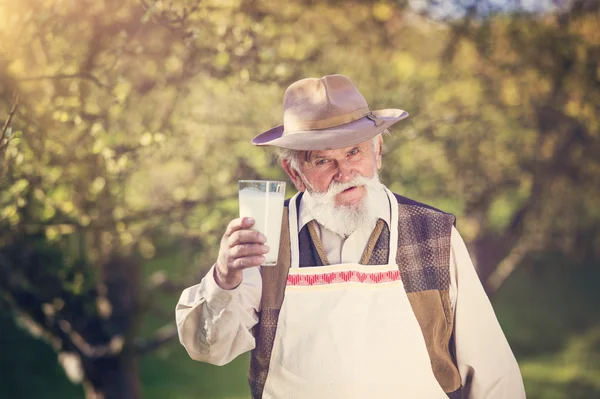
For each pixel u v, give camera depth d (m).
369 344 2.24
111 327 5.20
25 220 3.98
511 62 5.64
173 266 7.54
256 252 1.92
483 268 6.59
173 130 4.23
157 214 4.32
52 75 3.45
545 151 6.17
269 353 2.28
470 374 2.34
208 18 3.68
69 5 3.48
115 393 5.19
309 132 2.23
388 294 2.29
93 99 3.71
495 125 5.76
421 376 2.26
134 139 3.93
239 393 12.32
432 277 2.29
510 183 6.21
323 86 2.29
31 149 3.33
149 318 12.32
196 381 12.88
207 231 4.42
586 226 6.96
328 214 2.25
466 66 5.73
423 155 5.40
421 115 5.05
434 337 2.28
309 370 2.24
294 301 2.28
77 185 3.83
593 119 5.60
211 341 2.13
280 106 4.80
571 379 12.44
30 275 4.61
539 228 6.77
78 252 4.57
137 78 4.12
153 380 12.85
